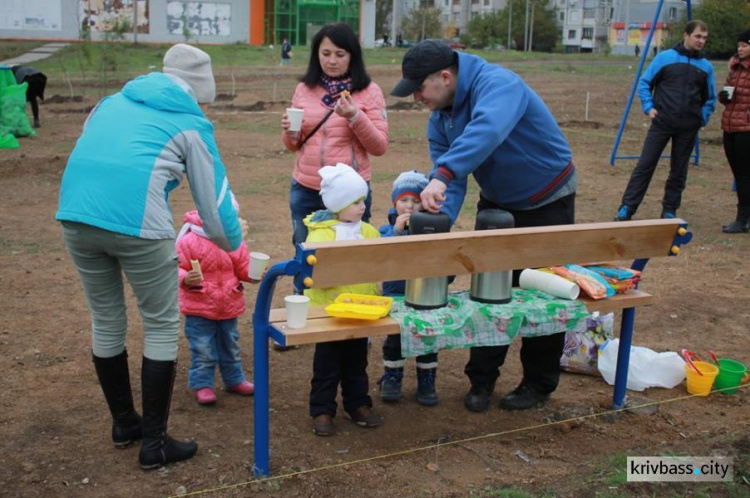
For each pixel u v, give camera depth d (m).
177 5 56.94
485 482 3.45
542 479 3.47
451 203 3.91
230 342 4.30
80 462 3.57
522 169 3.88
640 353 4.64
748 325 5.68
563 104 21.17
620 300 3.98
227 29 58.28
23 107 15.20
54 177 11.23
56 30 54.66
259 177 11.66
